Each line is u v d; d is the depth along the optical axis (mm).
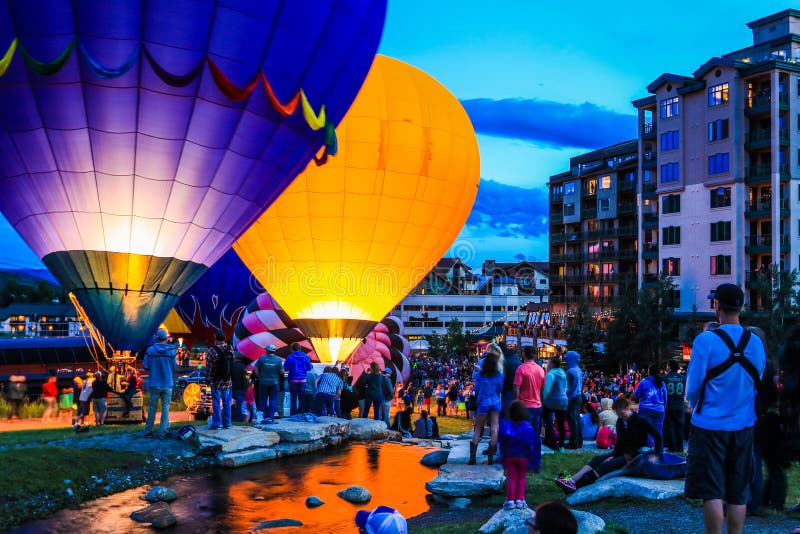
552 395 12094
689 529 6617
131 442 12055
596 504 7969
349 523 8625
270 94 13305
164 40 12219
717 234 50562
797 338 6609
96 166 12859
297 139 14352
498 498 9266
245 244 22875
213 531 8273
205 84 12711
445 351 73438
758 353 4988
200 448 12156
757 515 6824
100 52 12008
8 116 12414
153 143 12883
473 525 7613
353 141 21328
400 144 21781
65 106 12336
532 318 63781
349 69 14844
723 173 50156
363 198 21688
